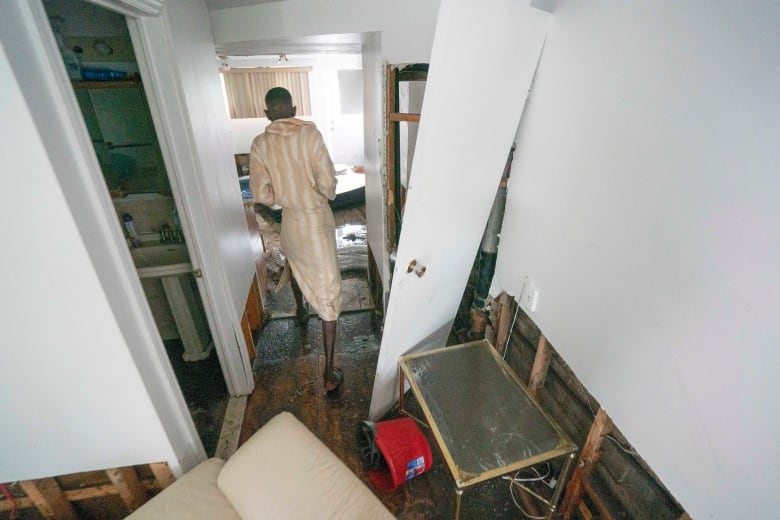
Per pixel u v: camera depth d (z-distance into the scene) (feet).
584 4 3.43
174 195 4.74
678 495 2.77
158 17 3.95
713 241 2.27
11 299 2.68
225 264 5.71
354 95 20.03
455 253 5.24
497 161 4.67
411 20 5.79
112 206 3.00
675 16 2.45
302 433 3.93
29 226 2.48
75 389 3.24
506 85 4.00
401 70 5.62
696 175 2.36
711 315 2.33
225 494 3.62
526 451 3.92
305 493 3.43
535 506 4.84
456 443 4.00
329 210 6.46
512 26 3.61
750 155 1.99
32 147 2.28
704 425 2.46
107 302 2.89
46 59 2.33
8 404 3.15
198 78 5.22
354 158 21.35
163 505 3.47
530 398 4.60
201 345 7.39
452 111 3.57
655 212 2.72
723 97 2.14
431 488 5.10
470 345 5.54
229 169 6.73
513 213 5.22
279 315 8.96
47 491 3.90
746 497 2.20
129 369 3.25
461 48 3.25
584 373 3.82
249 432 5.98
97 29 5.19
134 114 5.90
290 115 6.00
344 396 6.64
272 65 17.95
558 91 3.95
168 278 6.44
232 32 6.14
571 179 3.80
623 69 2.97
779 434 1.95
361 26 5.88
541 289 4.56
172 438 3.90
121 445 3.72
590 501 4.44
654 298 2.80
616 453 3.80
